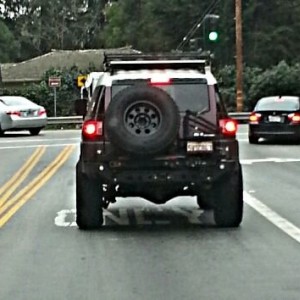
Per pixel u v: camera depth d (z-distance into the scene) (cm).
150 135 1095
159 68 1214
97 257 1005
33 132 3434
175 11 6297
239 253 1020
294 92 4822
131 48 6725
